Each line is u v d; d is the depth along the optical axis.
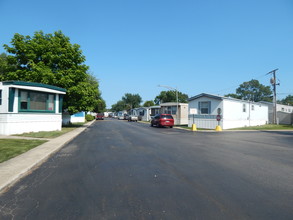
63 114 23.77
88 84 20.64
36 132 14.27
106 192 4.16
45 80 16.94
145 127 24.02
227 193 4.14
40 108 15.10
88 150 8.80
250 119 26.47
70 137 12.48
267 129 22.55
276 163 6.67
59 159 7.09
